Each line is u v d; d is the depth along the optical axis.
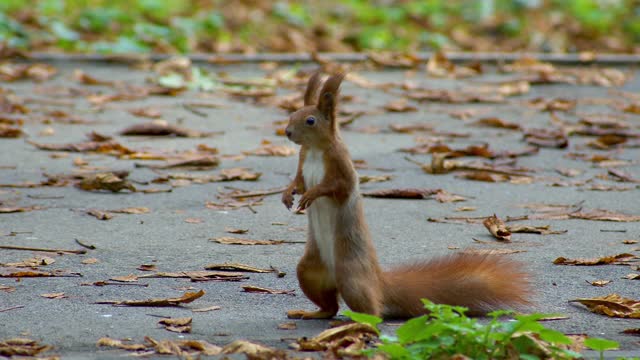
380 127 15.39
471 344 5.56
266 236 9.34
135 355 5.95
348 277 6.60
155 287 7.65
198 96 17.83
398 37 25.16
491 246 9.03
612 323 6.84
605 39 25.33
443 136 14.83
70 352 6.05
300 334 6.50
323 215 6.71
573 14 27.47
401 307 6.89
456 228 9.73
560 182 11.92
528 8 27.92
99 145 13.32
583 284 7.81
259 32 24.58
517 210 10.52
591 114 16.52
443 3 28.00
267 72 20.17
